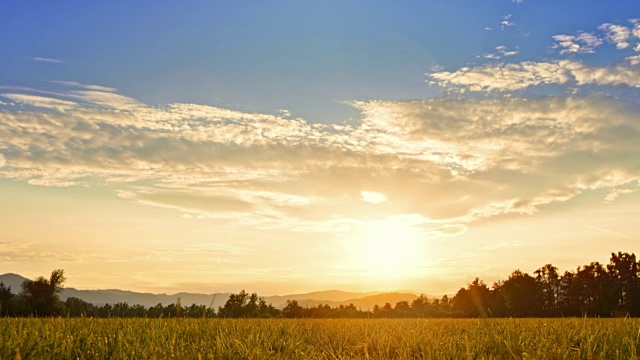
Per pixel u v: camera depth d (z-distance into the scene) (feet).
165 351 24.89
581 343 27.89
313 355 27.73
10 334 27.12
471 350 27.81
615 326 41.55
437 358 25.77
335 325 53.72
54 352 22.85
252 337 32.09
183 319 46.24
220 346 26.58
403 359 26.81
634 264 248.52
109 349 25.80
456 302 217.97
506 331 36.55
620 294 248.73
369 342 34.99
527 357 24.52
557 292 262.06
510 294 260.83
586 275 259.39
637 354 24.98
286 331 41.42
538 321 54.49
